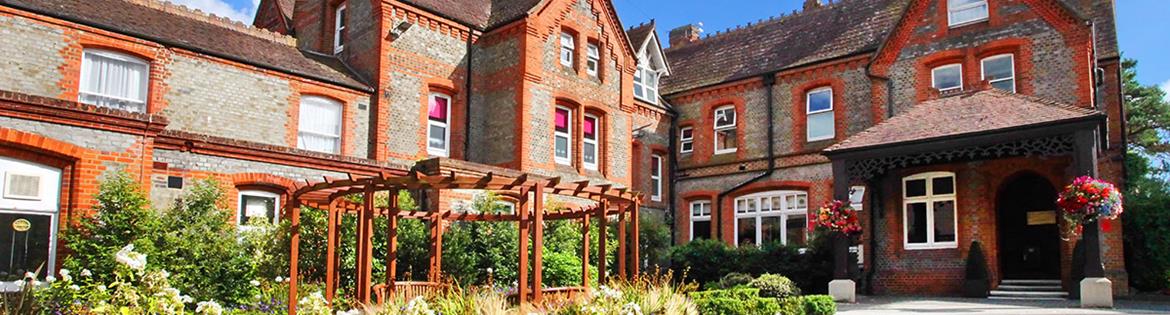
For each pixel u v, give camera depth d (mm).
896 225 21125
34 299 9508
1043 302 17266
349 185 11297
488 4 23562
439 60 21156
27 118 12109
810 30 26594
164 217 13078
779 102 25062
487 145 21875
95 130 12750
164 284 8062
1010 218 21219
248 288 12766
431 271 14250
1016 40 20578
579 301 10250
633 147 26312
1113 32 21406
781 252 21453
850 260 18984
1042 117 16734
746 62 27125
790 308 14055
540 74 21594
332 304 12141
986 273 19172
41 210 12383
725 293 14414
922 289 20438
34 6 14945
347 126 19188
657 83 27734
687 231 27078
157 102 16297
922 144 17984
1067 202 15867
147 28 16656
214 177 15445
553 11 22234
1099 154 19094
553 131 21938
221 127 17141
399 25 19984
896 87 22375
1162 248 18422
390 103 19781
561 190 11430
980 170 20047
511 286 17047
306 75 18594
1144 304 16438
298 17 23750
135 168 13148
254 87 17812
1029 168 19203
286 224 14453
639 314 9805
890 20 24203
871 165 18938
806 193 24031
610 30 24375
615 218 21953
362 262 11648
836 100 23656
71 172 12656
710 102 26953
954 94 20094
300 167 16828
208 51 17094
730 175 26016
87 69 15688
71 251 12234
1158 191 19609
